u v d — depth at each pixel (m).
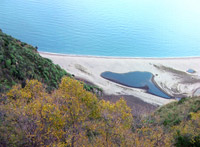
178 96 59.84
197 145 17.95
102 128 16.03
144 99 55.19
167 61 81.81
